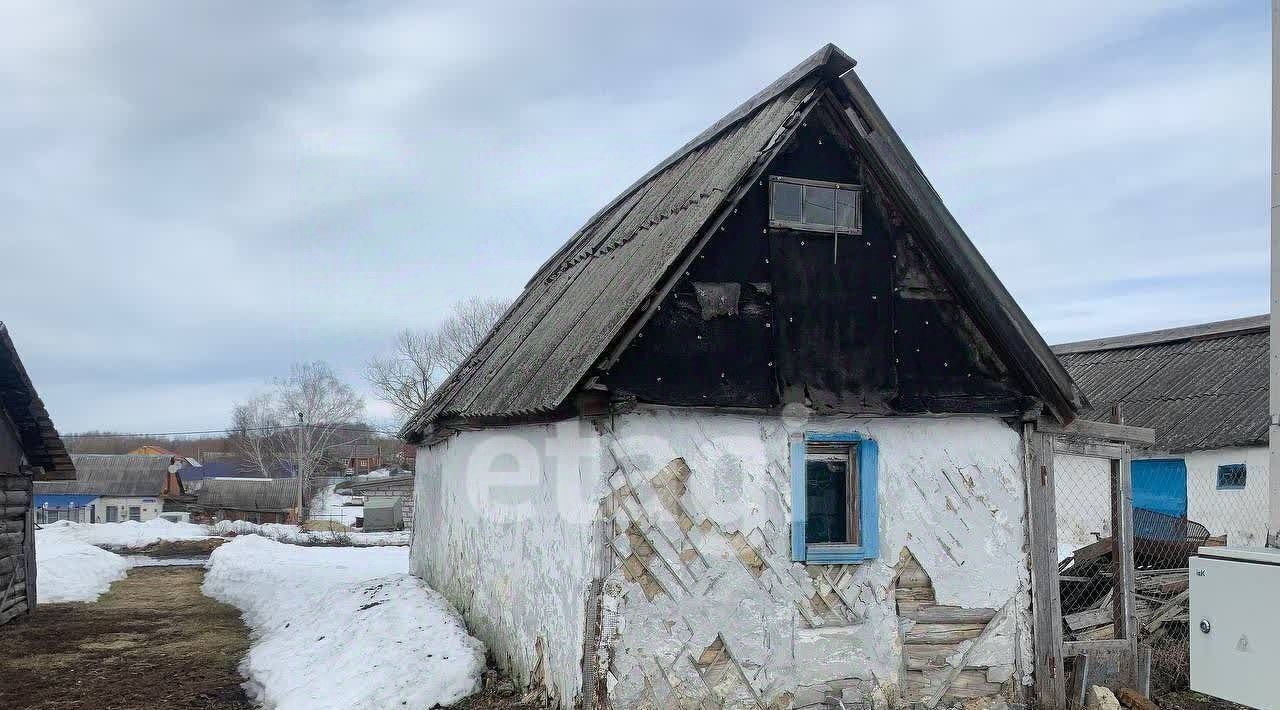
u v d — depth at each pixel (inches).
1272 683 155.5
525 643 314.3
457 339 2015.3
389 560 770.8
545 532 299.4
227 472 3196.4
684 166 394.0
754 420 281.6
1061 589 374.6
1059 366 305.7
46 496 2183.8
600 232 462.0
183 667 404.2
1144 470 636.7
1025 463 315.6
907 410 297.4
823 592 284.7
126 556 933.8
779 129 288.2
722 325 277.1
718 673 268.4
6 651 438.0
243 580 660.1
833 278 295.6
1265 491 560.4
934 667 295.9
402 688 312.5
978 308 302.4
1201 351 724.7
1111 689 316.2
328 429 2598.4
